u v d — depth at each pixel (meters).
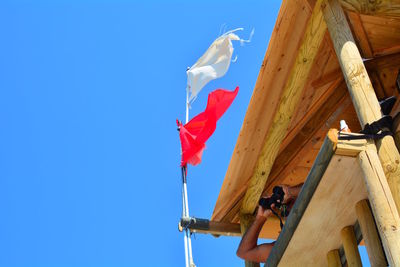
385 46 5.71
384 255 4.62
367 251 4.75
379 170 4.04
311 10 5.08
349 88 4.44
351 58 4.49
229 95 6.90
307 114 6.36
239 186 6.68
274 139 5.84
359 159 4.15
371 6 4.81
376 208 3.95
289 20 5.17
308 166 6.89
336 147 4.12
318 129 6.39
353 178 4.52
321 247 5.51
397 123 4.58
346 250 5.17
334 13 4.74
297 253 5.53
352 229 5.24
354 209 5.00
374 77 5.87
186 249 6.51
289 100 5.46
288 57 5.49
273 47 5.36
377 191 3.97
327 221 5.11
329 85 6.14
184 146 6.96
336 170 4.38
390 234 3.81
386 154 4.08
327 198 4.77
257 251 6.13
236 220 6.98
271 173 6.72
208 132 6.93
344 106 6.21
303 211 4.81
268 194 6.91
